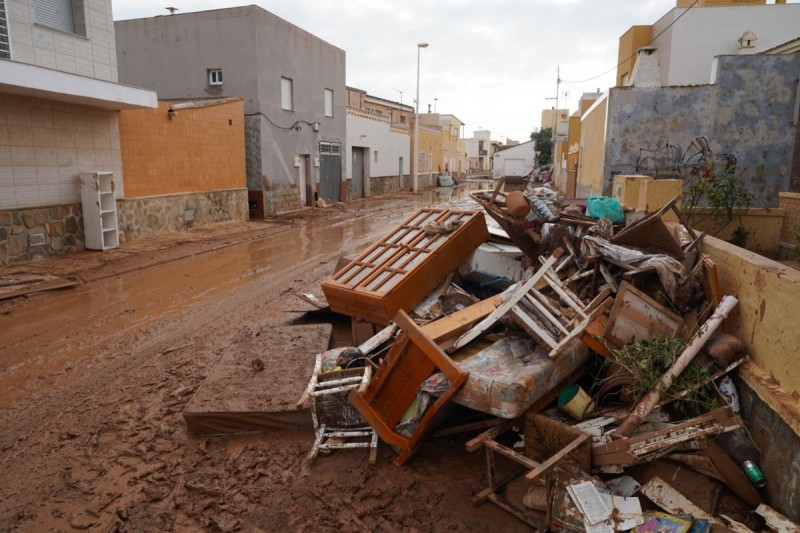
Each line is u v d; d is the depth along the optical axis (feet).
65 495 13.37
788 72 41.14
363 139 104.37
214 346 22.94
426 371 13.83
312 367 18.72
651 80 65.67
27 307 28.25
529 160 221.87
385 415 14.60
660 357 14.11
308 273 36.94
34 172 37.58
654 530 10.77
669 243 18.42
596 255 18.78
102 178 41.96
